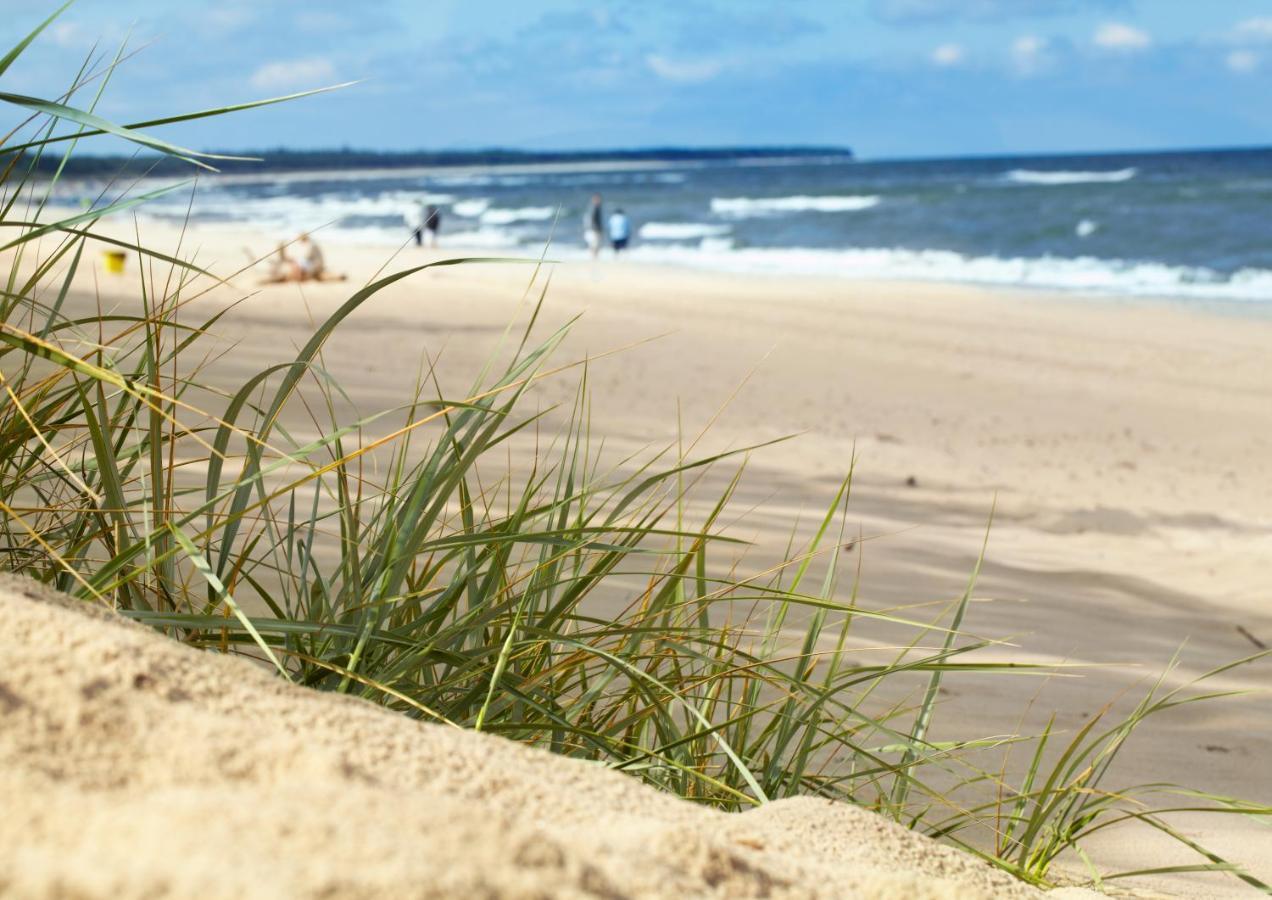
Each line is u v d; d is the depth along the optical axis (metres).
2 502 1.93
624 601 4.05
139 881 0.76
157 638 1.35
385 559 1.92
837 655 2.31
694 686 2.23
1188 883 2.49
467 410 1.98
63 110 1.54
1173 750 3.49
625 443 8.12
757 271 27.44
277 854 0.81
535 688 2.09
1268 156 141.12
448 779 1.20
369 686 1.84
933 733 3.30
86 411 1.84
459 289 19.92
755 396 11.45
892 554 5.80
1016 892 1.67
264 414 2.03
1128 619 5.18
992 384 12.97
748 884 1.14
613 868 1.06
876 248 35.28
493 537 1.95
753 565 5.12
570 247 37.84
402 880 0.81
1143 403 12.19
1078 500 7.91
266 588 3.29
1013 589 5.43
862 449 9.23
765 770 2.20
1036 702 3.80
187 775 1.03
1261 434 10.80
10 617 1.21
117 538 1.86
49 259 1.91
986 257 31.41
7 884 0.75
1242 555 6.64
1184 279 25.19
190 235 32.91
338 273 22.28
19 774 0.93
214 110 1.61
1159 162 130.50
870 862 1.56
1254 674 4.44
